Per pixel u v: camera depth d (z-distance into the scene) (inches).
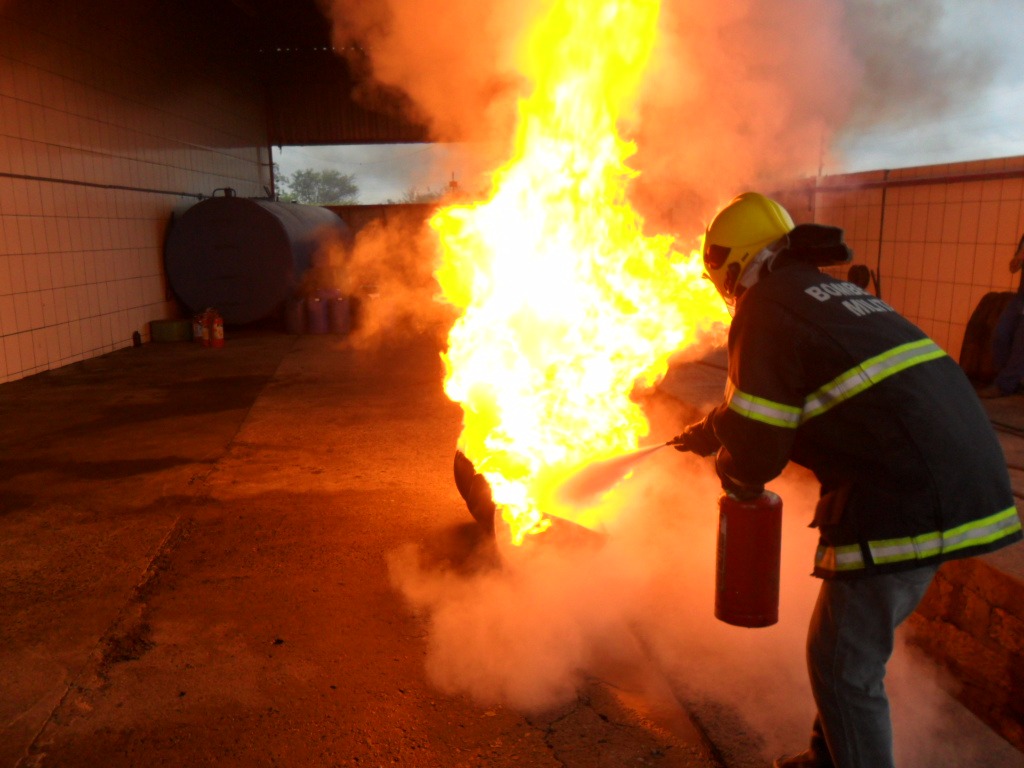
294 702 112.1
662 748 101.0
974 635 123.3
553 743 102.4
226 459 233.1
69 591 147.8
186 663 122.6
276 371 381.4
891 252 320.5
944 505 70.9
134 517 185.6
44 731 105.9
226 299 512.4
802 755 89.6
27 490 206.1
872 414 71.9
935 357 75.0
